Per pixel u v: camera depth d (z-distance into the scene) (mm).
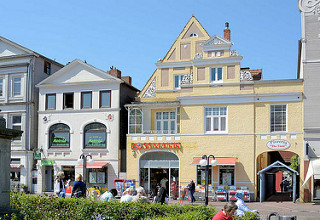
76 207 12922
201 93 30844
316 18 28641
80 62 34562
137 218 12203
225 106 30266
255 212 12414
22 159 35625
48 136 35094
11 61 37156
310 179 27750
